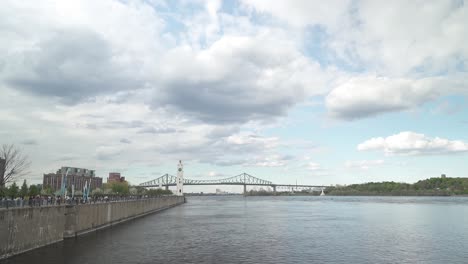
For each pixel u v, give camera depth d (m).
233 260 47.78
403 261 48.22
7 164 77.56
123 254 50.09
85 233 67.50
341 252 53.75
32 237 48.84
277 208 181.50
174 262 46.03
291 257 49.88
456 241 64.00
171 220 105.69
